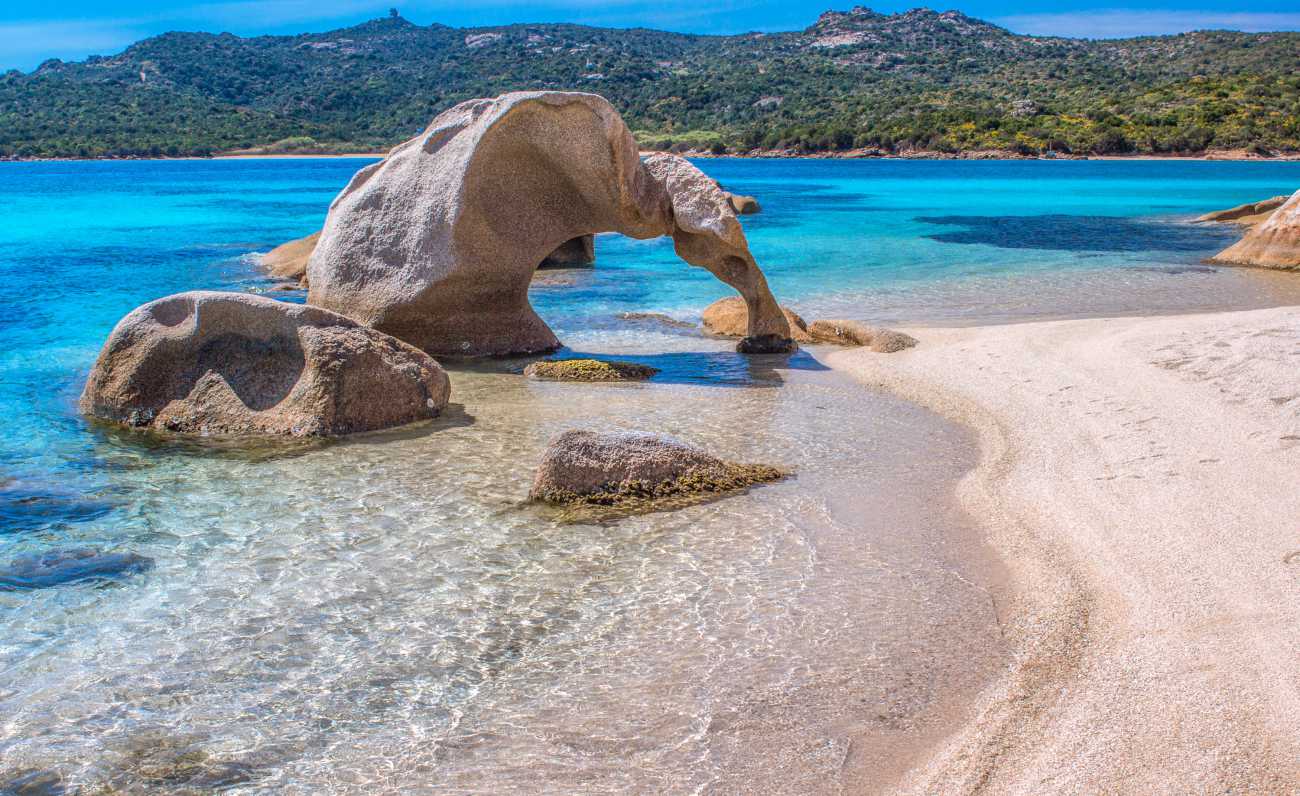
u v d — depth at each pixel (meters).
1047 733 5.43
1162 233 35.66
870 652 6.43
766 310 16.14
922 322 18.58
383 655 6.43
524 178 15.67
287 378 11.62
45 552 7.97
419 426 11.74
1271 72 167.25
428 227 15.38
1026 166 115.06
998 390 12.96
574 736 5.55
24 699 5.87
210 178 90.75
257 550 8.05
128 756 5.34
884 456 10.53
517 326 16.25
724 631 6.73
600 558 7.93
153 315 12.09
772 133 157.75
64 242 31.73
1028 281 23.66
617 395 13.35
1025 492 9.20
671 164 15.83
